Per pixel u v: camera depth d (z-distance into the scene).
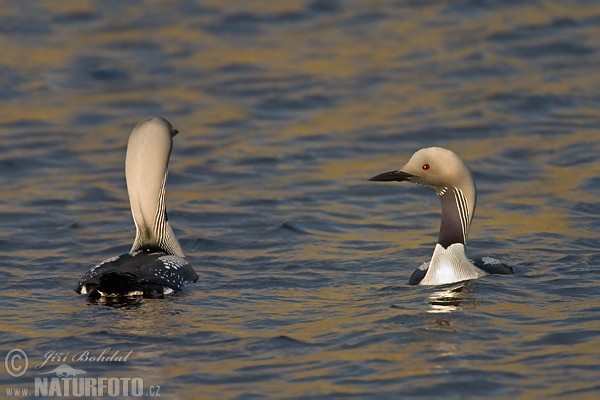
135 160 11.25
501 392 7.43
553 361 8.00
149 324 9.31
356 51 24.91
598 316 9.16
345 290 10.64
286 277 11.30
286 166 17.28
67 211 14.89
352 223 14.12
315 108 20.91
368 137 18.80
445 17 27.62
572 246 12.41
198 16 28.67
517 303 9.70
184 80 23.31
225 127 19.80
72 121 20.44
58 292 10.62
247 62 24.42
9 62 24.59
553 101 20.48
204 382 7.79
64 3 30.08
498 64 23.19
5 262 12.16
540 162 16.97
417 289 10.45
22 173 17.16
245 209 14.87
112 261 10.80
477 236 13.11
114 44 26.19
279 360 8.25
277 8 29.23
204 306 9.95
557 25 26.17
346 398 7.39
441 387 7.54
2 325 9.34
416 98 21.09
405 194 15.66
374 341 8.64
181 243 13.15
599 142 17.80
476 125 19.17
